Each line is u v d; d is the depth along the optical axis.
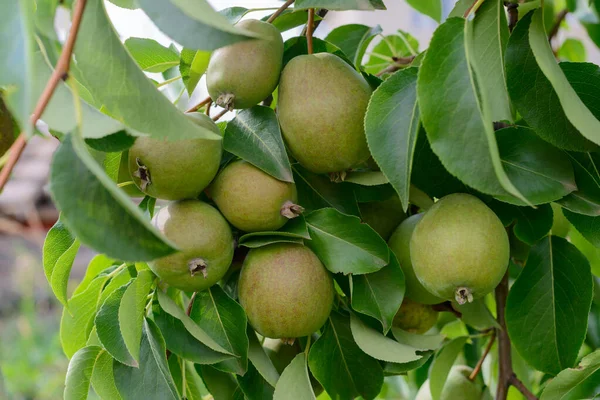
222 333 0.60
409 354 0.60
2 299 2.31
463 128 0.53
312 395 0.61
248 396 0.61
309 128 0.60
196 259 0.59
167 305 0.60
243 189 0.60
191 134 0.52
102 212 0.48
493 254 0.58
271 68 0.61
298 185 0.64
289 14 0.67
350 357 0.63
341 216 0.61
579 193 0.60
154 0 0.49
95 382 0.62
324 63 0.61
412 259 0.60
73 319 0.66
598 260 0.74
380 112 0.57
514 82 0.59
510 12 0.65
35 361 1.77
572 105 0.55
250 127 0.61
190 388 0.68
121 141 0.53
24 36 0.46
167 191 0.59
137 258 0.47
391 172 0.56
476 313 0.68
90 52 0.52
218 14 0.50
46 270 0.64
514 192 0.49
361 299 0.61
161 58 0.71
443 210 0.60
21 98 0.45
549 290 0.65
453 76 0.54
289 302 0.59
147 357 0.61
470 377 0.74
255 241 0.60
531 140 0.60
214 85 0.60
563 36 0.91
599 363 0.61
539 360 0.64
